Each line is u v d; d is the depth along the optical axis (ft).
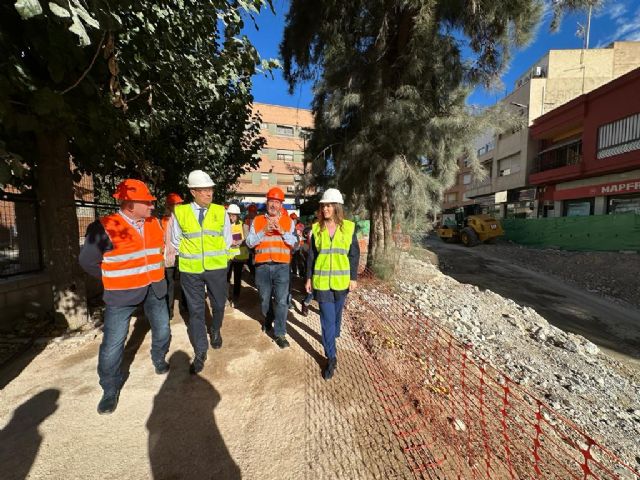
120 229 8.35
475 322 19.69
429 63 21.47
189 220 10.18
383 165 22.59
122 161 17.04
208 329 14.21
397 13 21.88
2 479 6.30
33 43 7.46
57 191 13.16
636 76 51.21
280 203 12.21
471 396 10.46
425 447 7.71
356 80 23.02
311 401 9.17
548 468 8.03
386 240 25.71
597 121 58.90
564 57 80.48
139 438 7.54
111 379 8.46
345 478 6.72
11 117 8.05
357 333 14.43
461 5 19.21
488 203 106.32
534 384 13.35
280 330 12.57
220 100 16.47
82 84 9.48
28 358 11.31
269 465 6.94
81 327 13.80
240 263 18.70
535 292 33.06
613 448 10.32
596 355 18.54
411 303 20.68
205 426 8.02
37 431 7.65
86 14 5.98
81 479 6.39
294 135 128.57
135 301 8.58
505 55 21.48
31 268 15.42
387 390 9.91
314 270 10.42
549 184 75.31
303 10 23.16
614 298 31.19
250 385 9.87
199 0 11.00
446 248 63.67
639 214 44.14
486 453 7.92
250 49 12.27
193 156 22.93
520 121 20.25
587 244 51.44
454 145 21.66
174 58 12.44
